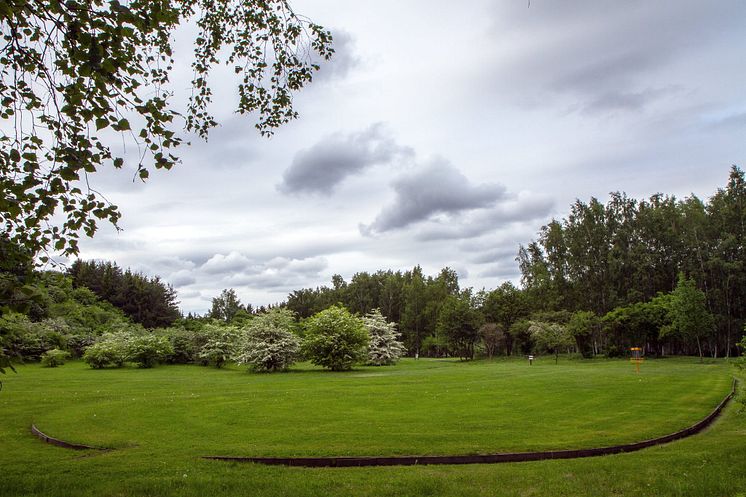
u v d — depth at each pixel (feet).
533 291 212.02
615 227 202.69
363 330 117.39
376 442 35.65
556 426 41.86
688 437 39.58
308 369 118.11
